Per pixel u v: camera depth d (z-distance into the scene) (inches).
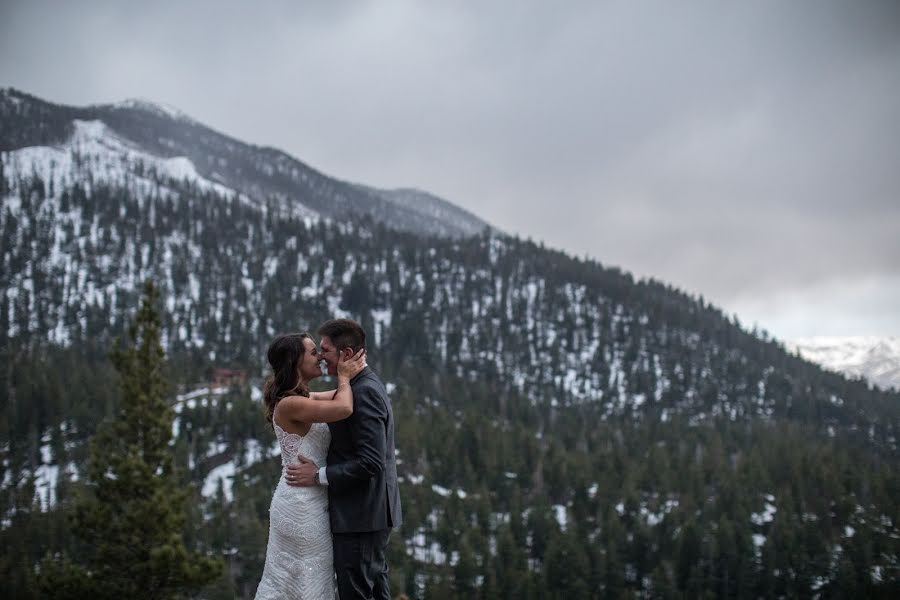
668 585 3654.0
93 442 740.0
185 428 5260.8
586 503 4849.9
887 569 3860.7
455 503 4330.7
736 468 5871.1
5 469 4320.9
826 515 4741.6
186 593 703.7
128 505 711.1
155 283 783.7
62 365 6683.1
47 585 671.8
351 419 207.0
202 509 4013.3
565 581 3585.1
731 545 3969.0
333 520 206.1
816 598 3826.3
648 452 6407.5
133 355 762.2
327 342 211.8
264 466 4825.3
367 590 207.3
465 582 3363.7
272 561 210.1
